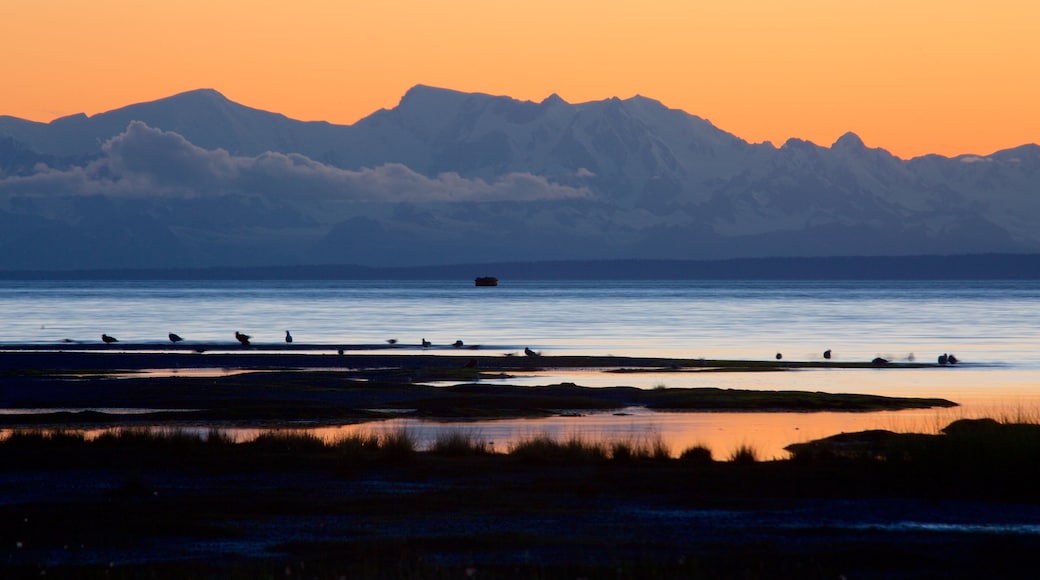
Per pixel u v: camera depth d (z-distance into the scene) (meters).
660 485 107.06
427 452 128.38
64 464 118.50
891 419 171.88
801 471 114.44
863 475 111.88
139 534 85.50
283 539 84.19
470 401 187.25
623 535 85.50
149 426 151.88
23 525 88.44
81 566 74.81
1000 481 107.69
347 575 70.88
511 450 132.88
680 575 72.00
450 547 81.12
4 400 188.00
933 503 98.88
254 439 138.50
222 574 71.94
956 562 76.75
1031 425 131.50
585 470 115.88
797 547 81.25
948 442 117.19
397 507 96.56
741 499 100.56
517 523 90.19
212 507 96.19
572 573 72.62
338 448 128.25
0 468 116.19
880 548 80.94
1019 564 76.25
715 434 153.88
